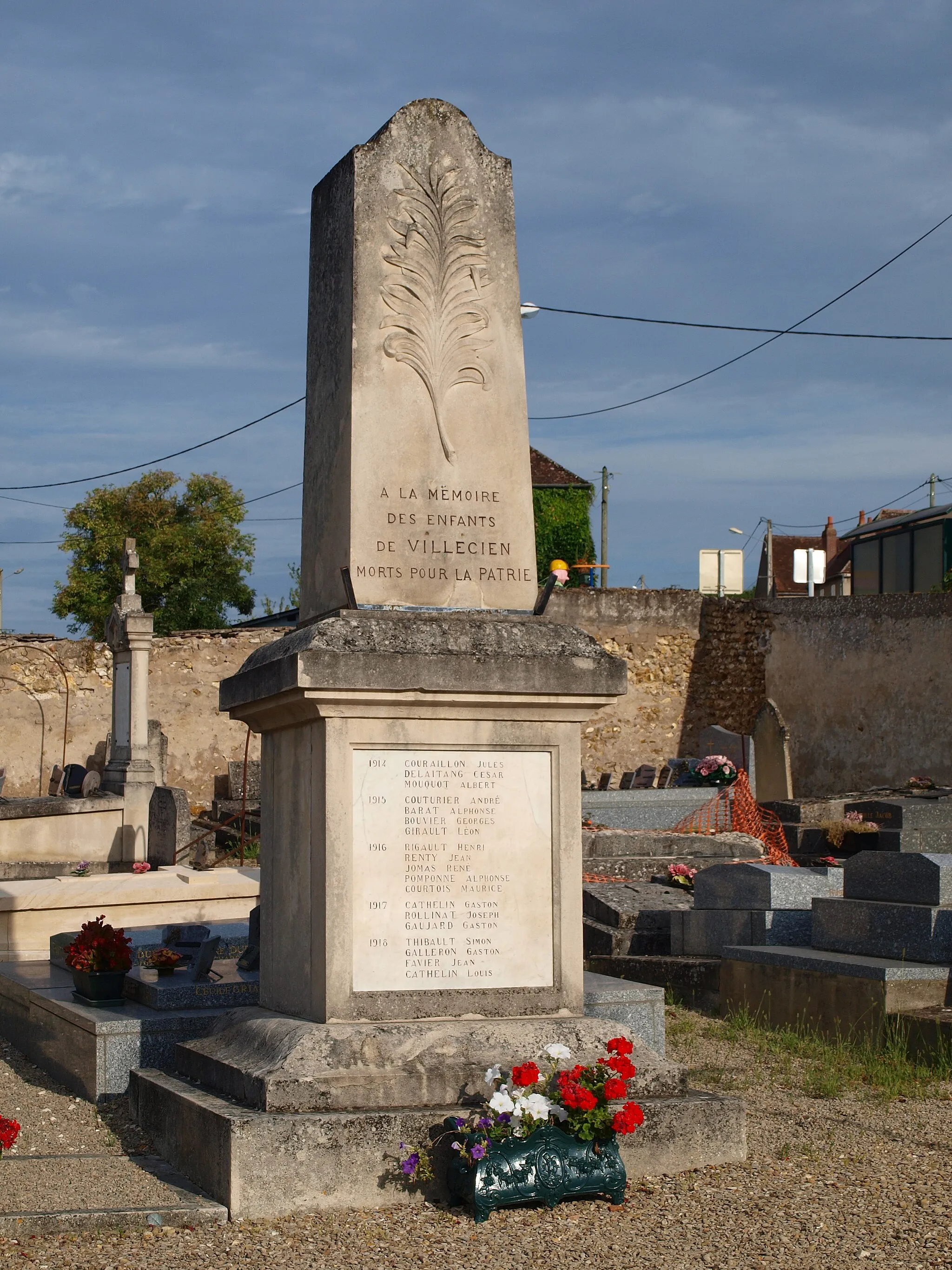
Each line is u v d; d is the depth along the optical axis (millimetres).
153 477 30391
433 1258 4672
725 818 15953
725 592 29734
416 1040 5543
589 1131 5250
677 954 10227
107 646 22375
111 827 16156
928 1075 7449
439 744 5938
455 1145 5160
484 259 6570
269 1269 4582
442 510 6344
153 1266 4625
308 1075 5340
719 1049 8281
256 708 6309
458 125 6629
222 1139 5184
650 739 24797
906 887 8523
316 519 6676
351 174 6473
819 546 49344
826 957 8602
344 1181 5180
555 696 5996
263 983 6465
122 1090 7020
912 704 23250
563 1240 4844
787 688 24812
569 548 32500
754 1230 4938
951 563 28312
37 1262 4676
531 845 6035
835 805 16188
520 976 5969
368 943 5789
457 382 6441
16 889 11141
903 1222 5027
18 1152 6160
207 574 29969
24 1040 8516
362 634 5828
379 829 5836
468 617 6238
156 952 7824
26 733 21938
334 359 6539
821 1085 7168
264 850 6535
